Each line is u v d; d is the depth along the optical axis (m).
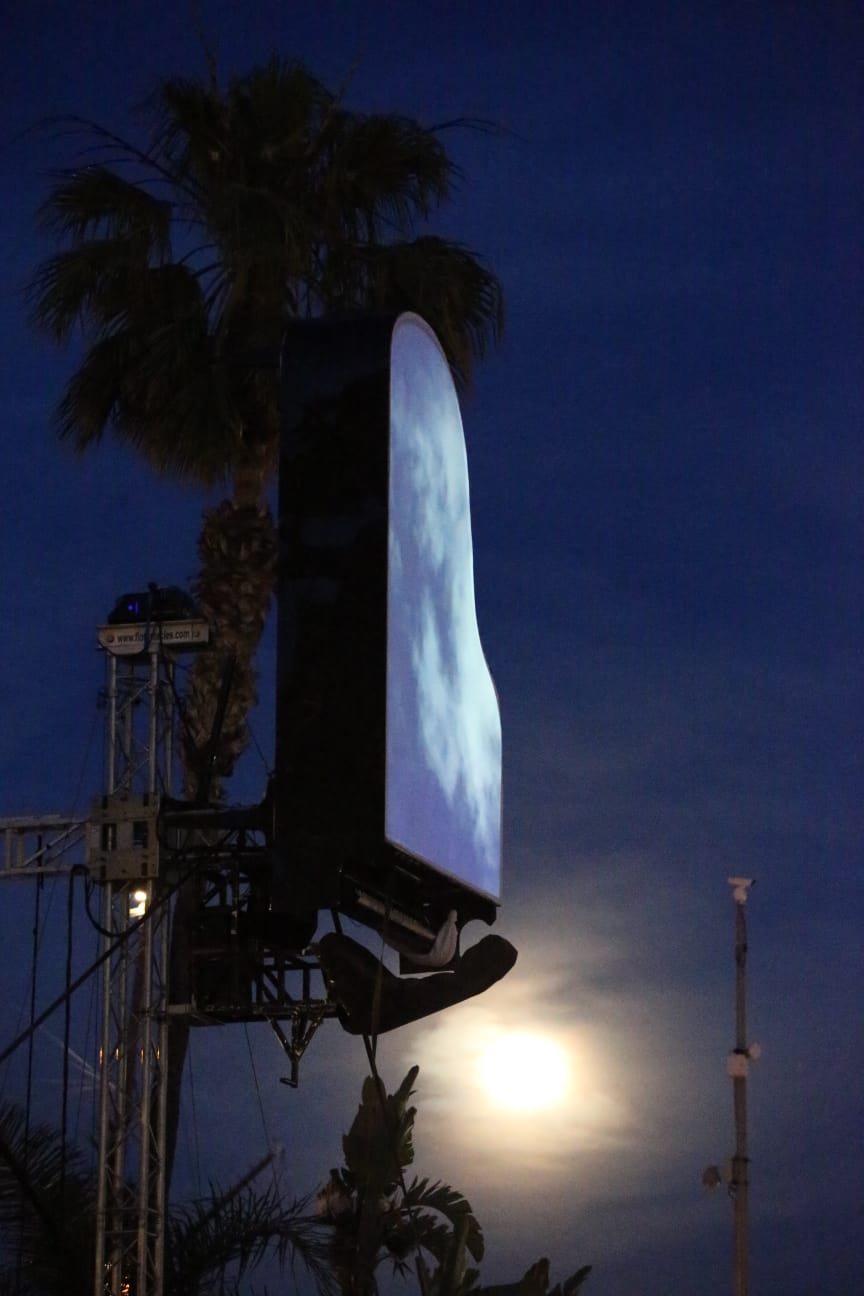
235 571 18.28
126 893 16.06
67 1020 15.52
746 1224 18.27
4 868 16.97
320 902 4.11
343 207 18.94
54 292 18.88
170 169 19.20
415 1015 4.92
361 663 4.20
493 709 5.76
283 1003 11.99
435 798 4.66
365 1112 3.75
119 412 18.81
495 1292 3.70
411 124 19.11
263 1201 15.38
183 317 18.39
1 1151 14.53
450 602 5.04
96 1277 15.48
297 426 4.34
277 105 19.00
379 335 4.38
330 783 4.15
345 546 4.26
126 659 16.66
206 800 8.25
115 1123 16.17
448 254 19.06
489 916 5.47
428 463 4.78
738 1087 18.64
